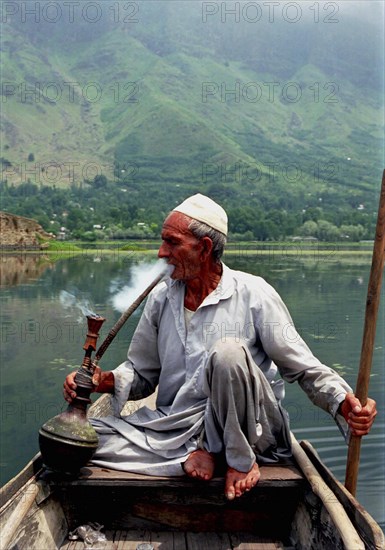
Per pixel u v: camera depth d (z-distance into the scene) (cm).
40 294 1361
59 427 258
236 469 253
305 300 1300
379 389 670
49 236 2462
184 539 268
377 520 404
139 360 300
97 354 278
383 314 1170
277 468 268
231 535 271
